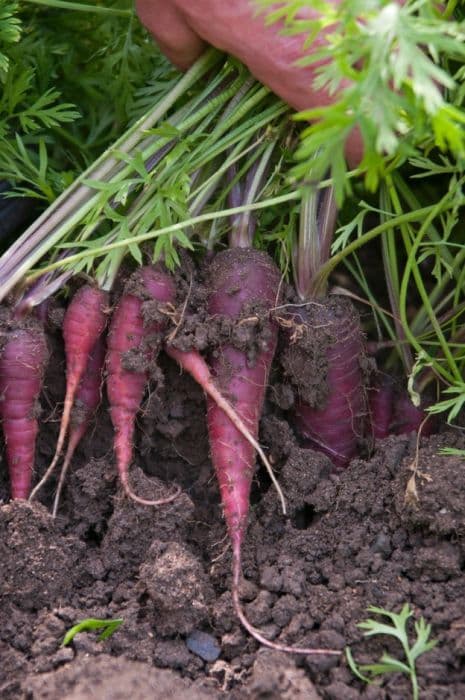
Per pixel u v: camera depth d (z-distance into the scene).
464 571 0.94
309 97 0.97
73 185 1.01
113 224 1.05
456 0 0.95
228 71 1.02
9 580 0.94
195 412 1.02
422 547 0.95
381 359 1.09
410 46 0.81
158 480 0.99
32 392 0.98
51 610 0.94
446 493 0.95
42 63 1.12
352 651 0.92
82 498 0.99
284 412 1.03
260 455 0.98
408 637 0.92
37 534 0.95
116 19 1.15
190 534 0.99
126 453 0.98
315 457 1.00
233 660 0.92
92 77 1.14
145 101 1.10
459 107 0.95
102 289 0.99
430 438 1.00
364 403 1.03
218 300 0.99
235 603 0.93
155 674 0.91
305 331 1.00
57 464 1.01
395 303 1.05
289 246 1.03
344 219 1.11
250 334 0.98
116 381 0.99
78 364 0.99
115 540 0.97
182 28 1.00
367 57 0.83
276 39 0.96
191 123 1.01
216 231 1.03
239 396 0.98
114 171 1.01
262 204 0.98
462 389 0.98
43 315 1.01
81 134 1.17
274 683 0.90
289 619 0.93
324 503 0.98
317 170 0.82
